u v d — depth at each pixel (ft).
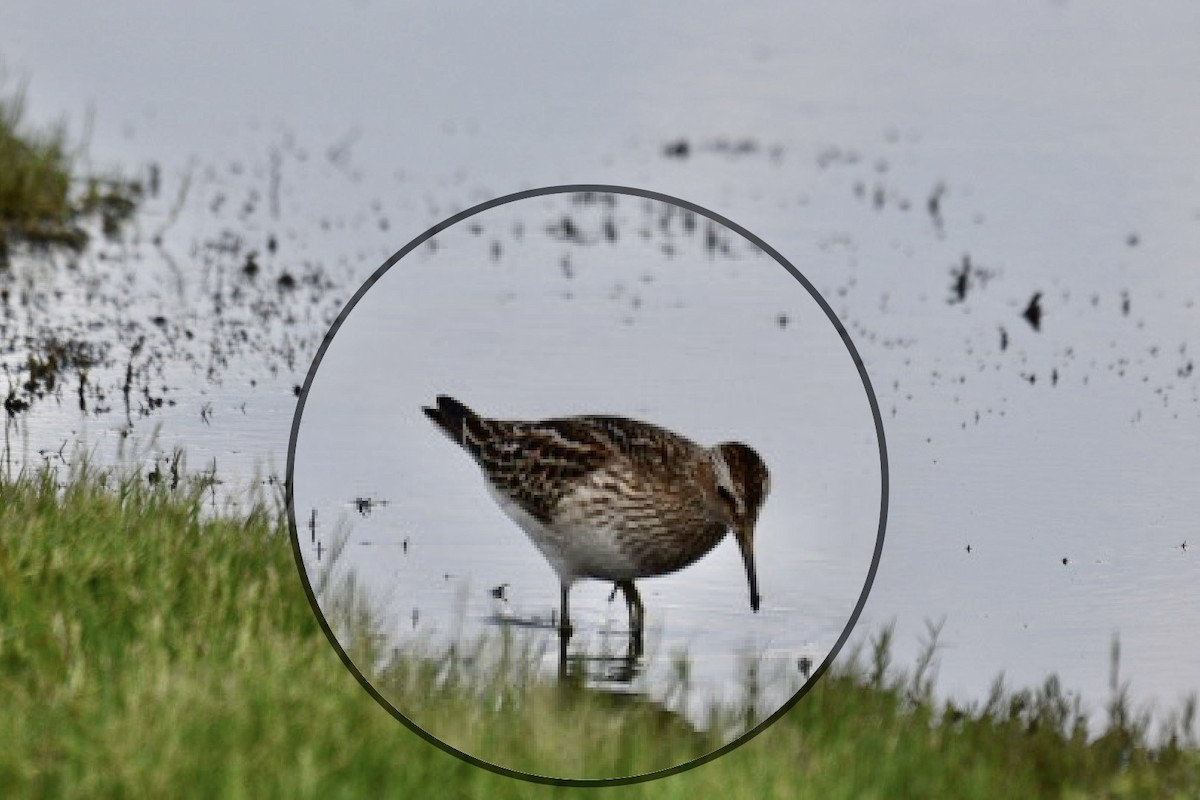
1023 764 27.66
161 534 32.40
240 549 32.50
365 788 24.35
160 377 47.21
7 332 50.14
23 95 65.51
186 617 29.35
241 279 56.39
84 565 30.30
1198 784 27.73
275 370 48.37
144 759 23.88
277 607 29.94
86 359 48.32
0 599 29.04
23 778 23.91
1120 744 28.86
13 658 27.71
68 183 63.82
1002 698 30.78
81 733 25.00
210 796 23.71
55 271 56.13
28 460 39.88
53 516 32.71
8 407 44.09
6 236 58.65
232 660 27.20
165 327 51.55
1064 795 26.43
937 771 26.73
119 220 61.93
